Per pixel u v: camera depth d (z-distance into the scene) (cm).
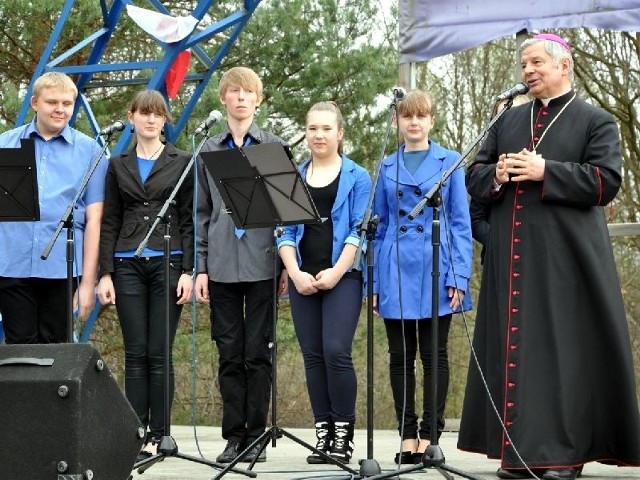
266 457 584
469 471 531
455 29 845
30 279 545
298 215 476
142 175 559
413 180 546
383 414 1580
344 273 533
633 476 509
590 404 475
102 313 1286
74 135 565
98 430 389
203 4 846
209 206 565
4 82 1188
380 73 1255
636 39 1198
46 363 384
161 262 550
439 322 543
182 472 523
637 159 1211
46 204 545
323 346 537
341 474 484
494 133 521
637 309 1316
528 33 842
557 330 474
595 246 481
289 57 1258
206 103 1147
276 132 1291
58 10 1106
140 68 850
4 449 381
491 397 480
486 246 516
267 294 553
